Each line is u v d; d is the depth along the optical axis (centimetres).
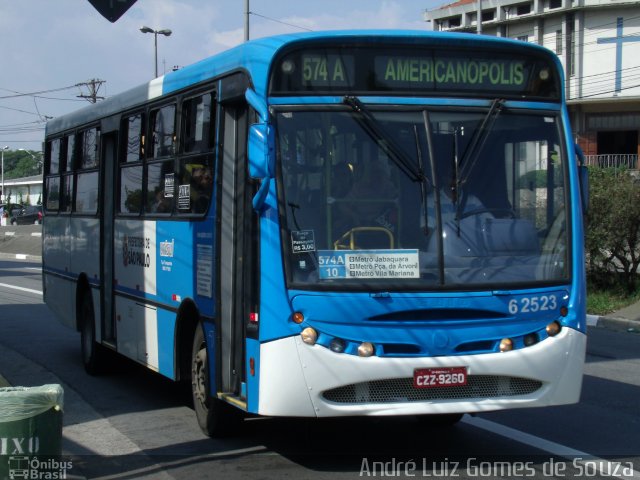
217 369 702
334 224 609
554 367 631
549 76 680
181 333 806
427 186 625
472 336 611
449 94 648
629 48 4538
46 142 1416
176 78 841
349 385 596
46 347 1351
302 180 612
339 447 730
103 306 1060
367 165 622
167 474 657
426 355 602
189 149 795
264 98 617
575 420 839
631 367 1170
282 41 627
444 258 615
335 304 593
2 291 2291
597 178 1892
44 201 1421
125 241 978
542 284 635
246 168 661
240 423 753
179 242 801
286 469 663
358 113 627
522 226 645
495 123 654
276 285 598
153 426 825
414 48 643
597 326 1672
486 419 842
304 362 589
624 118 4641
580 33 4628
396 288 603
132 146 972
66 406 924
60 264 1282
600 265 1952
